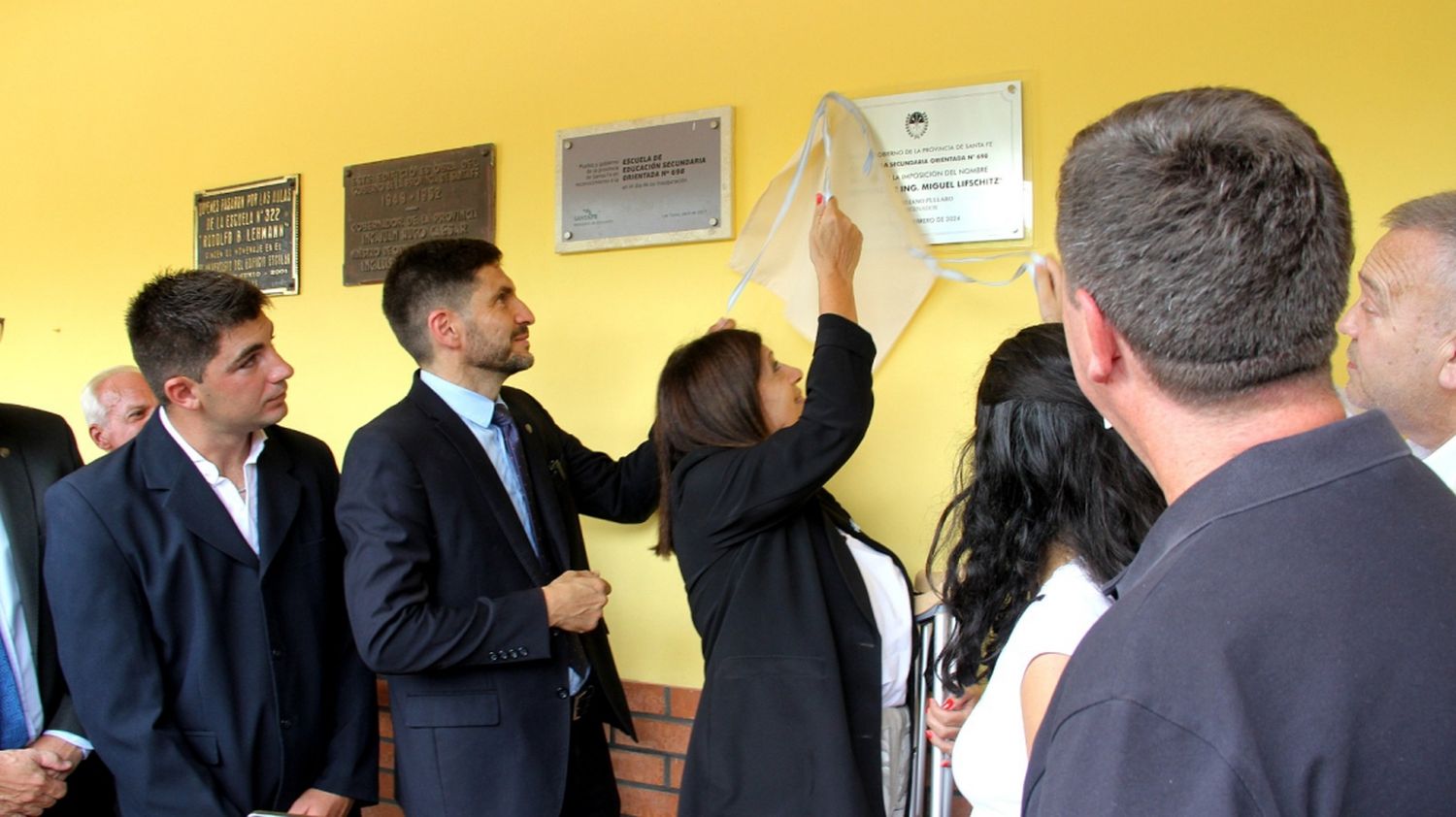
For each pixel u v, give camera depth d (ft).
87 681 4.66
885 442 6.00
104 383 7.18
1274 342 1.74
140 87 8.41
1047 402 3.05
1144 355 1.87
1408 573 1.62
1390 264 3.97
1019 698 2.71
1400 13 4.98
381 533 4.72
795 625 4.48
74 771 5.61
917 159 5.85
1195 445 1.89
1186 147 1.78
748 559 4.68
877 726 4.46
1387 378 3.99
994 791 2.75
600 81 6.73
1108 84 5.50
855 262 5.12
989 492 3.24
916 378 5.93
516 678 5.01
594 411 6.75
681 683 6.56
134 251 8.40
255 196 7.84
